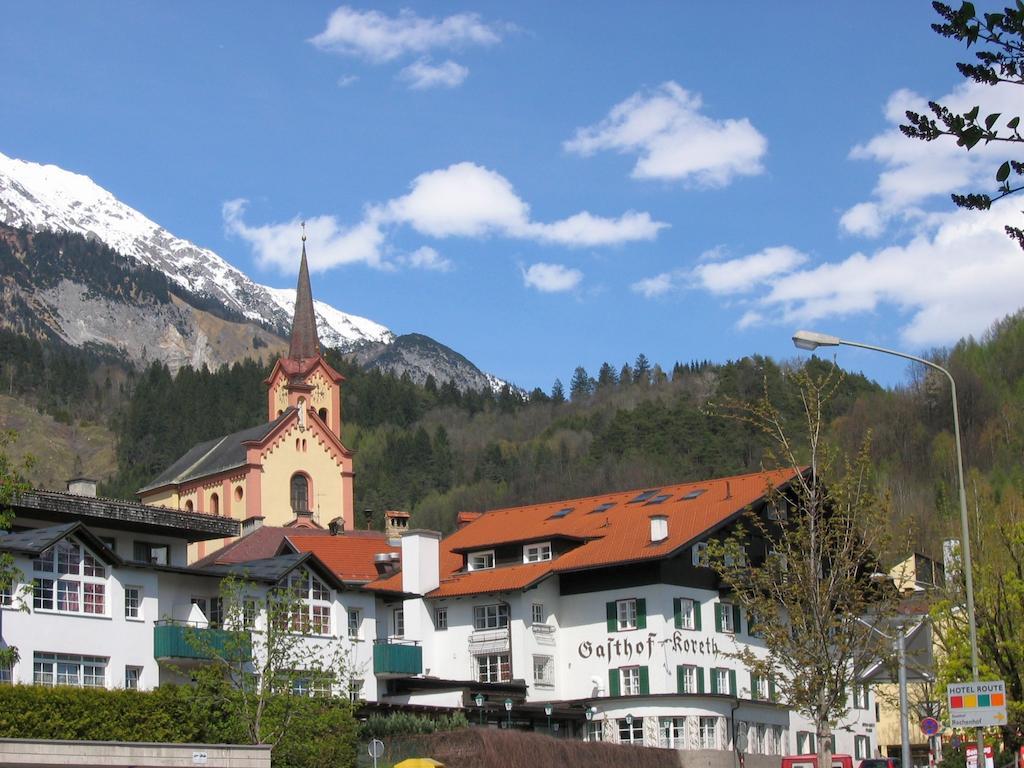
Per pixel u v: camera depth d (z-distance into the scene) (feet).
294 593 173.99
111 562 175.63
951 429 512.63
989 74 45.50
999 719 114.52
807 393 162.30
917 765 254.88
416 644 220.23
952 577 160.35
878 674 156.25
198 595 191.52
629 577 227.81
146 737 154.10
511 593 229.25
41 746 132.67
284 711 159.63
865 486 156.66
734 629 234.58
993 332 573.33
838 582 151.23
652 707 220.84
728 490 241.55
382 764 177.37
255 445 395.14
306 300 448.65
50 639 167.63
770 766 233.96
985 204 47.03
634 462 647.15
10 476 120.88
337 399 435.53
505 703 208.64
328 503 405.18
